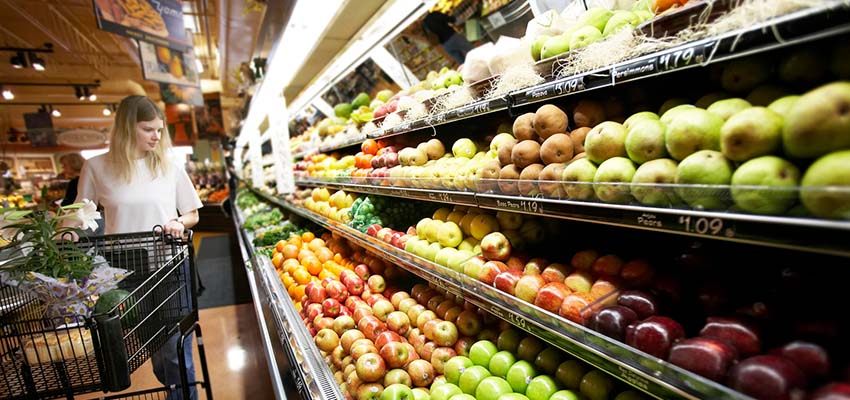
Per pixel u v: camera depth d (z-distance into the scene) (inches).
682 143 32.4
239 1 274.8
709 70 40.2
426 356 64.1
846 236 21.6
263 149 382.6
